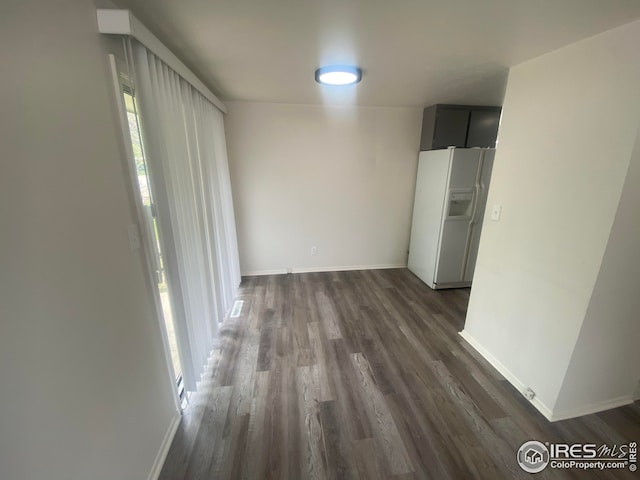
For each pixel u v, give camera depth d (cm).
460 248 315
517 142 172
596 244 131
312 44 149
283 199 345
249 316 267
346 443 141
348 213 363
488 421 155
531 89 162
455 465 131
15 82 65
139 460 115
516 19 119
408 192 366
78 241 84
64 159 79
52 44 76
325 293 316
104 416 94
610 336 146
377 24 127
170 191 145
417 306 287
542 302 160
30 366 67
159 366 135
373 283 344
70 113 82
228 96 276
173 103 154
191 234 176
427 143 330
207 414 159
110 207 100
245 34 137
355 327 248
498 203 190
